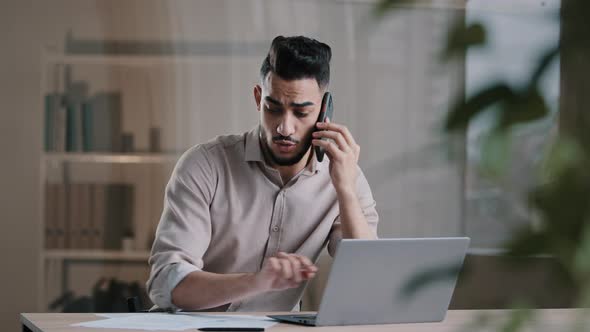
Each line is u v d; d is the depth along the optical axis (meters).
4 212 3.91
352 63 4.09
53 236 3.94
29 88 3.92
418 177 4.09
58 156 3.93
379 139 4.11
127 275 3.97
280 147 2.12
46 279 3.93
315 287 3.81
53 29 3.94
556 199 0.21
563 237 0.21
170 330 1.55
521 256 0.22
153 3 3.97
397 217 4.11
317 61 2.10
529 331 0.24
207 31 4.00
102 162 3.96
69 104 3.94
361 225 2.12
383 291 1.66
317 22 4.08
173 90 3.99
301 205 2.21
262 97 2.14
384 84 4.10
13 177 3.91
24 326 1.85
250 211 2.18
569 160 0.21
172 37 3.98
